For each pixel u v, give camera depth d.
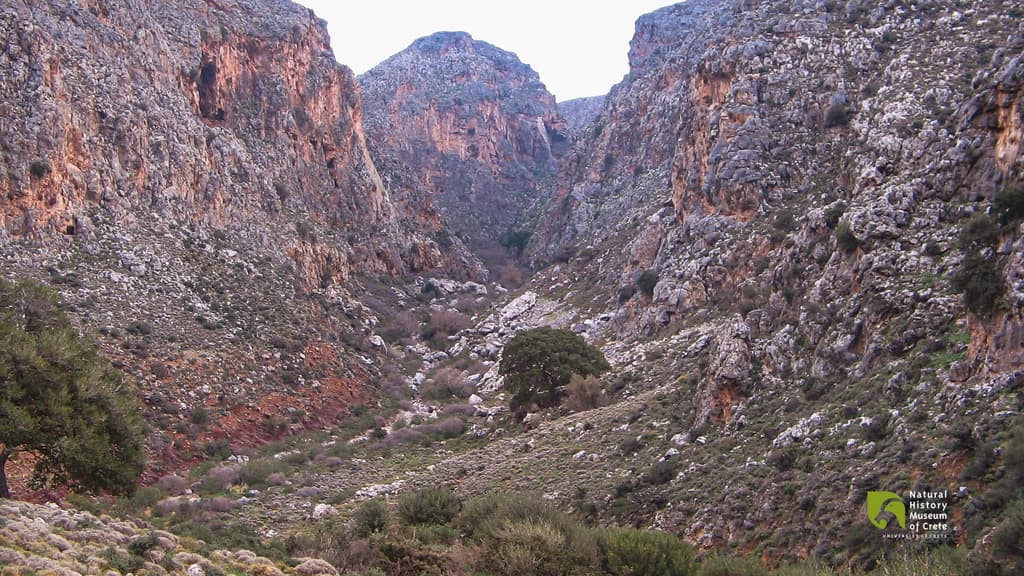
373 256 116.50
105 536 23.47
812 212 48.25
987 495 22.92
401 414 73.88
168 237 76.00
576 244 127.12
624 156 137.00
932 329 32.84
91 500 37.31
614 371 62.91
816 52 73.12
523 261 155.12
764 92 71.81
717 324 60.97
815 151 68.50
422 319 106.88
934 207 39.66
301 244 95.06
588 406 56.53
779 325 43.12
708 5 163.62
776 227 62.97
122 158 74.62
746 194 67.94
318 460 58.34
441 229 144.75
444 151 197.00
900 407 29.94
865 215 40.47
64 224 66.94
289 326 78.06
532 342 62.91
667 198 98.62
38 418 26.95
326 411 71.00
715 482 32.97
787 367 38.78
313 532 36.91
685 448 37.88
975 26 66.69
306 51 116.06
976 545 21.64
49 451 27.67
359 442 64.25
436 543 29.77
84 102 71.44
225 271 79.25
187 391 61.16
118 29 81.00
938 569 21.22
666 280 71.25
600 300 90.81
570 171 157.50
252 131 102.56
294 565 26.55
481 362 86.69
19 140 64.56
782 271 45.72
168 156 79.88
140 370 59.75
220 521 41.00
